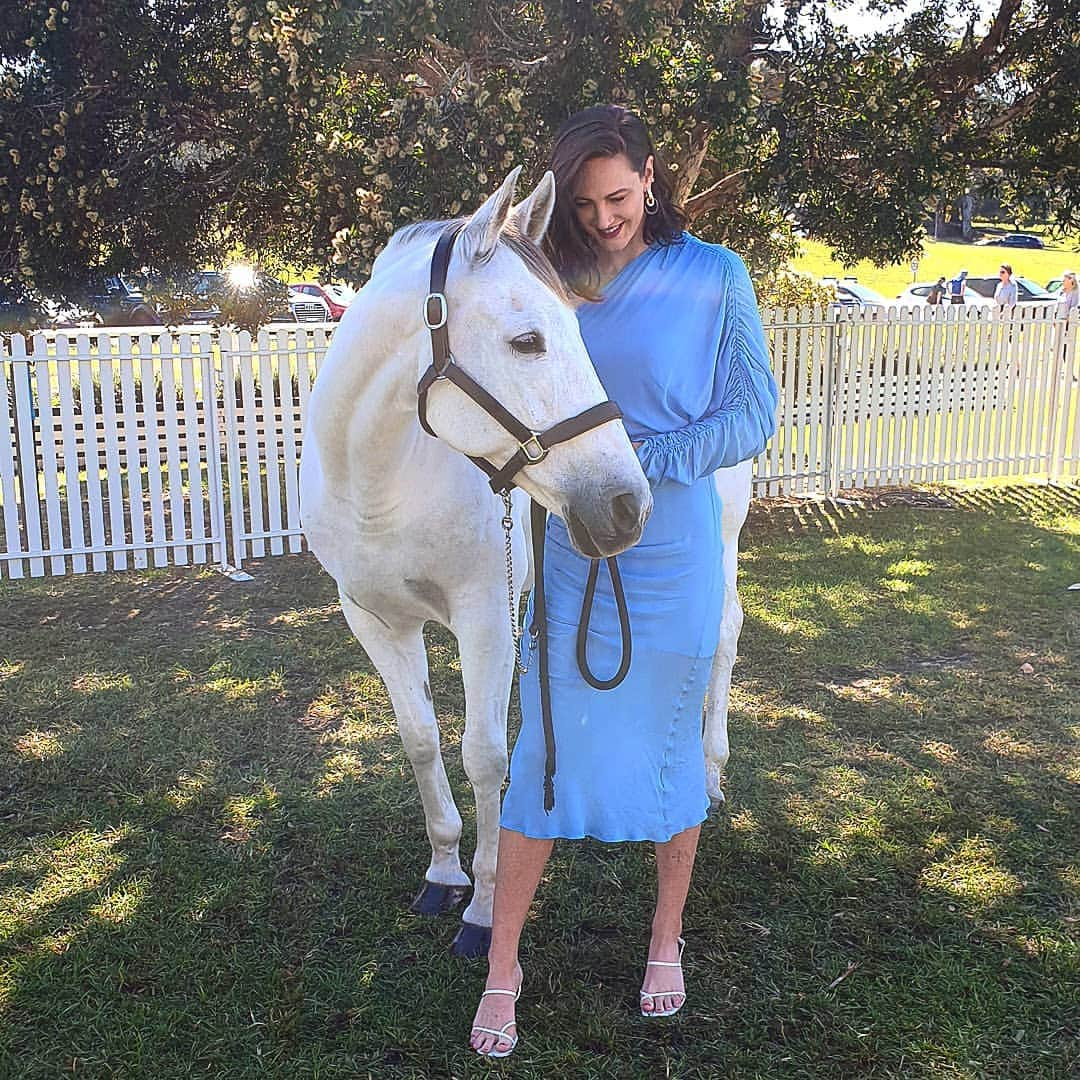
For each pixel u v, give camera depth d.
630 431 2.12
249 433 6.54
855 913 2.76
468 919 2.64
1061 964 2.51
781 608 5.50
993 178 8.57
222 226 8.54
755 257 9.81
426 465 2.26
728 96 6.66
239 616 5.56
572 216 2.08
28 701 4.32
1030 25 7.86
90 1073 2.22
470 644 2.43
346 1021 2.38
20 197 7.45
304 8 6.36
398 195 6.58
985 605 5.48
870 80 7.52
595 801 2.19
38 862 3.06
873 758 3.71
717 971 2.53
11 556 6.08
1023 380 8.85
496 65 6.89
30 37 7.30
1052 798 3.39
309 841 3.17
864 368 8.24
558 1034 2.32
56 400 8.70
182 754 3.81
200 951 2.62
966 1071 2.19
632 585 2.11
